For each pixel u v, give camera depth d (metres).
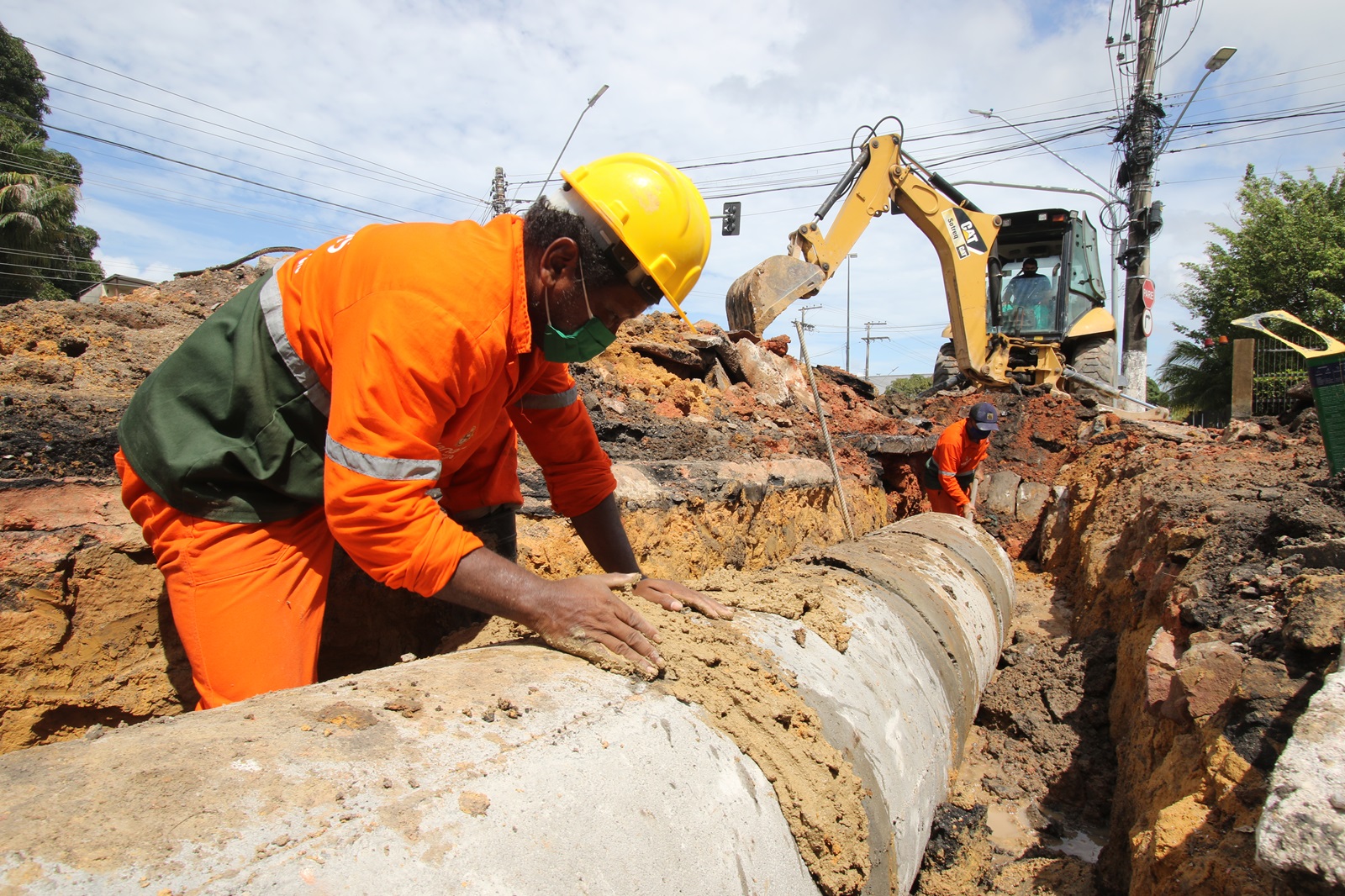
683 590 2.37
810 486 5.71
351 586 2.79
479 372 1.77
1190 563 3.58
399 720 1.41
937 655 3.14
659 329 6.86
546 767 1.38
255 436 1.96
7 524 2.19
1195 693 2.56
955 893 3.00
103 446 2.60
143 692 2.38
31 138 20.83
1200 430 9.25
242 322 1.98
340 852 1.07
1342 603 2.35
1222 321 21.08
